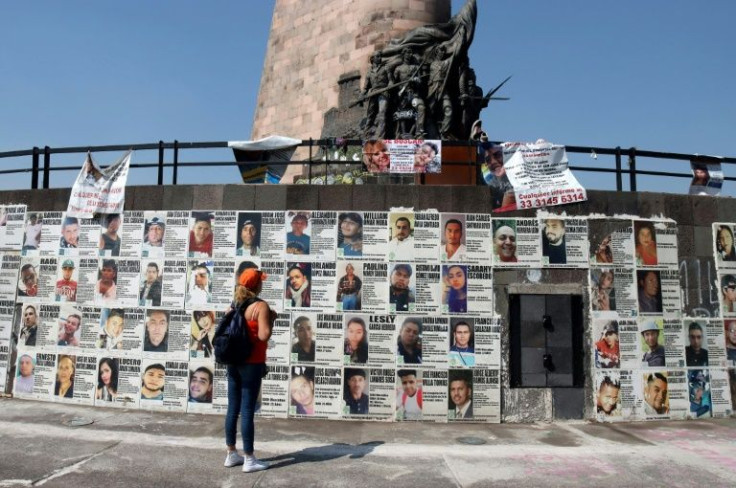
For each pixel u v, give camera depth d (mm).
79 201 8953
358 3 15914
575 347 8148
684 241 8633
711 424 7961
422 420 7922
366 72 15234
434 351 8031
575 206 8438
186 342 8312
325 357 8055
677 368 8344
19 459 5902
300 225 8328
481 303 8133
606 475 5699
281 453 6312
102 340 8555
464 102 14109
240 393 5883
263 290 8219
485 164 8602
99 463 5844
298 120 16688
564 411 8031
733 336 8602
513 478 5582
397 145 8719
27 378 8820
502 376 8016
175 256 8508
